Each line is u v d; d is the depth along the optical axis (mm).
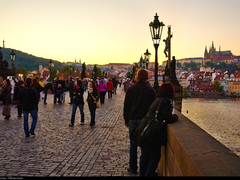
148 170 4293
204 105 96375
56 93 20578
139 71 5383
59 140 8258
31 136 8812
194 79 199000
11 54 28359
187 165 2697
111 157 6469
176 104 23703
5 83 12766
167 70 20125
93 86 11133
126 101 5375
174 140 3602
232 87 175000
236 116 59438
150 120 4215
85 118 13258
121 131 9914
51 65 36188
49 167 5598
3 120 12273
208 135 3324
